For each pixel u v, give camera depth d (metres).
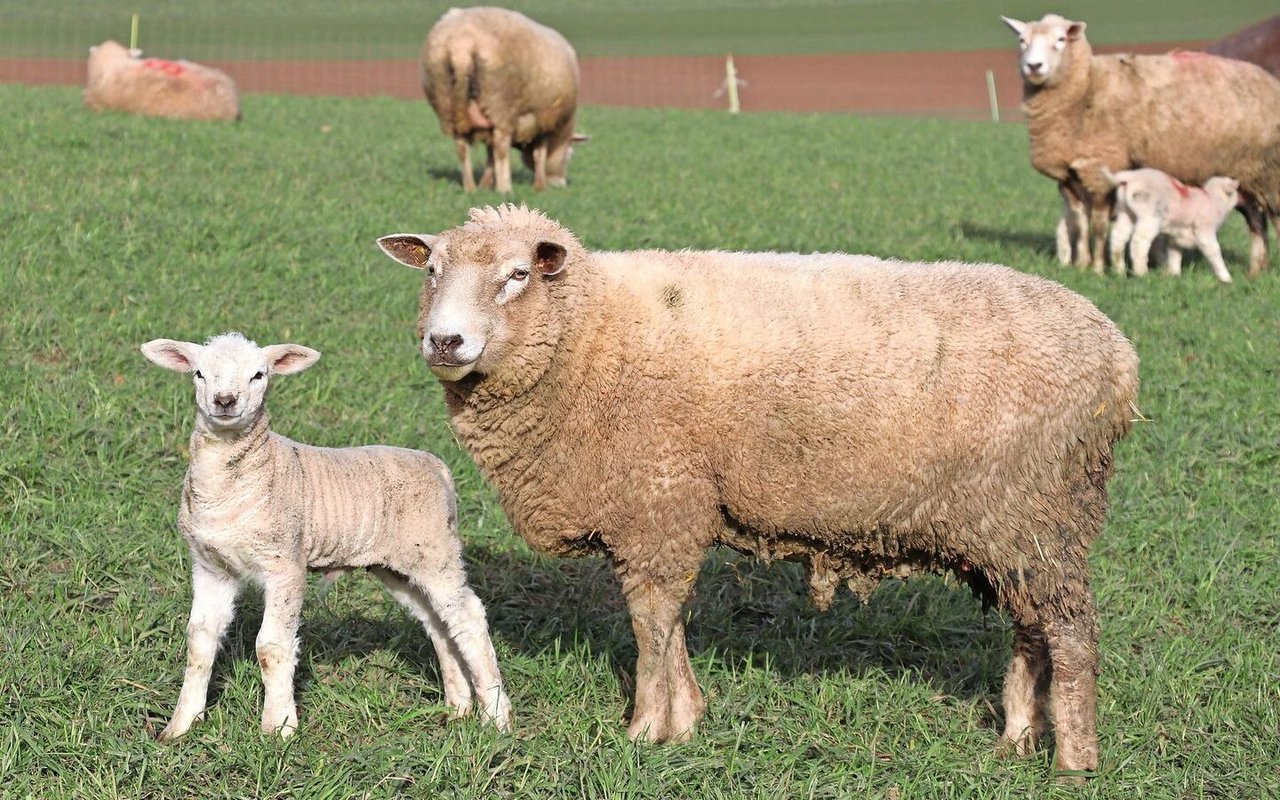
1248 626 6.25
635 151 20.53
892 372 4.65
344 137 19.20
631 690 5.35
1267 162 12.80
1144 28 46.97
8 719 4.69
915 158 21.48
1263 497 7.61
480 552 6.60
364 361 8.79
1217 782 4.93
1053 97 12.51
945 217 15.64
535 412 4.73
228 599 4.75
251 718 4.83
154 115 19.48
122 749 4.54
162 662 5.26
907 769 4.86
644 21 53.56
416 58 41.44
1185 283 12.41
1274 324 11.07
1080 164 12.62
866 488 4.68
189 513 4.57
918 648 6.04
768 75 41.56
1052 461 4.68
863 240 13.70
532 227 4.79
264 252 11.05
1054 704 4.80
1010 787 4.70
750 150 21.41
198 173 14.31
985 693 5.56
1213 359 10.07
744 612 6.28
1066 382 4.66
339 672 5.37
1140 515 7.28
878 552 4.89
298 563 4.68
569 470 4.79
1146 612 6.24
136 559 6.11
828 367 4.67
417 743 4.76
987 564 4.79
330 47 43.22
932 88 39.81
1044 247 13.98
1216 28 46.03
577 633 5.68
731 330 4.75
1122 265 12.85
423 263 4.95
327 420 7.88
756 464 4.72
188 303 9.47
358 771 4.59
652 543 4.80
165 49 40.59
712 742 4.89
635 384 4.72
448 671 5.12
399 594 5.19
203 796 4.40
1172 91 12.51
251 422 4.51
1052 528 4.71
